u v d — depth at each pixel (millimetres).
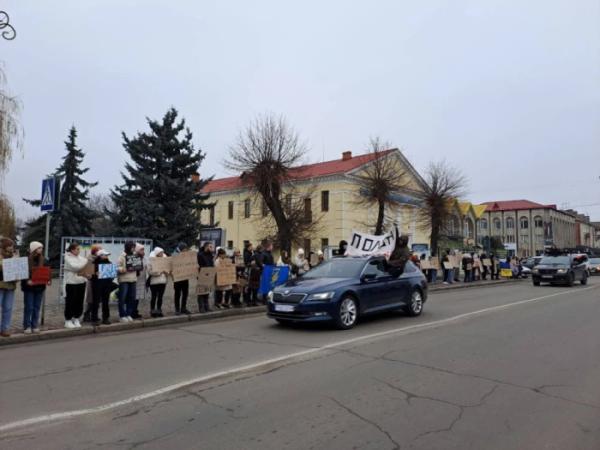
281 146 23891
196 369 6191
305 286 9352
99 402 4855
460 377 5781
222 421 4297
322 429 4105
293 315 9109
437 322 10281
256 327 9867
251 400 4883
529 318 11031
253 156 23734
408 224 38406
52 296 15227
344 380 5617
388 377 5750
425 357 6848
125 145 28578
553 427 4199
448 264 23953
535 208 82375
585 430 4141
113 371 6125
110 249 12953
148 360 6758
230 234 42688
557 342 8062
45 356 7113
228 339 8422
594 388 5387
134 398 4973
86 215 32531
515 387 5391
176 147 28609
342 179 34656
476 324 10039
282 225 24219
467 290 20875
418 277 11656
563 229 91375
